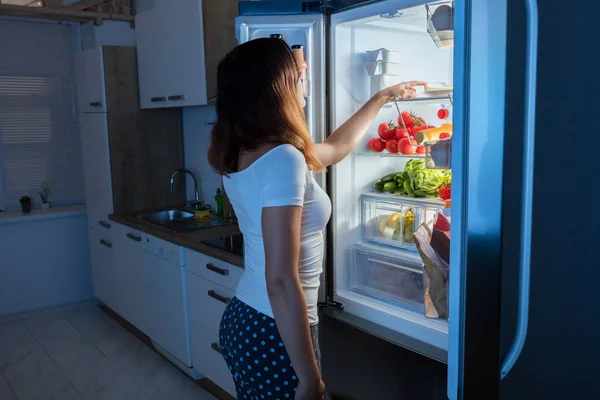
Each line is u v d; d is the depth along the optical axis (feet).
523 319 2.90
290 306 3.91
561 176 2.91
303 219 4.31
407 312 5.96
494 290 2.74
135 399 9.22
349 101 6.31
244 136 4.16
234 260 7.95
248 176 4.15
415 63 6.70
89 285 14.02
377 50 6.17
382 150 6.52
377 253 6.40
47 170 13.89
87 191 13.15
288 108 4.16
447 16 5.07
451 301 2.78
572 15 2.81
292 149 4.04
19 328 12.42
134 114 12.28
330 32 6.00
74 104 14.02
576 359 3.18
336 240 6.49
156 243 10.19
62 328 12.41
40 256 13.30
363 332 5.96
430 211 5.97
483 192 2.65
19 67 13.24
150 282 10.61
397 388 5.68
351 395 6.23
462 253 2.70
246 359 4.34
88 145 12.77
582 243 3.07
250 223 4.28
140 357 10.85
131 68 12.12
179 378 9.96
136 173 12.45
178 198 13.12
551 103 2.81
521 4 2.60
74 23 13.74
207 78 9.87
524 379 2.97
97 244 13.01
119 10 13.07
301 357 3.97
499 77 2.59
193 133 12.64
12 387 9.68
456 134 2.66
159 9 10.76
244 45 4.27
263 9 6.00
